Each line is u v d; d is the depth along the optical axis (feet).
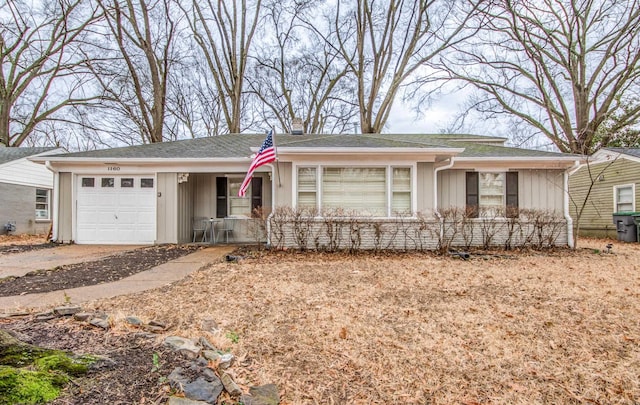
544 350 10.78
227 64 68.90
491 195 34.99
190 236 38.34
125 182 35.19
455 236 33.09
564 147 59.88
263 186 39.27
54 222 34.96
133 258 26.50
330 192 30.99
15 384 6.54
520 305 14.90
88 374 7.58
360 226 30.32
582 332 12.09
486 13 55.57
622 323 12.87
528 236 32.76
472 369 9.70
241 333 11.60
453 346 11.00
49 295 15.66
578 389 8.83
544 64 57.88
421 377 9.27
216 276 20.22
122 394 7.02
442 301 15.46
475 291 17.13
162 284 18.20
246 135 47.78
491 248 32.17
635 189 43.98
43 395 6.54
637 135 62.34
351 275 20.66
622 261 26.12
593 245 38.04
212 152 35.86
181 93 78.28
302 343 11.00
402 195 30.96
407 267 23.35
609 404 8.29
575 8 54.03
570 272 21.77
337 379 9.07
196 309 13.89
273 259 26.48
